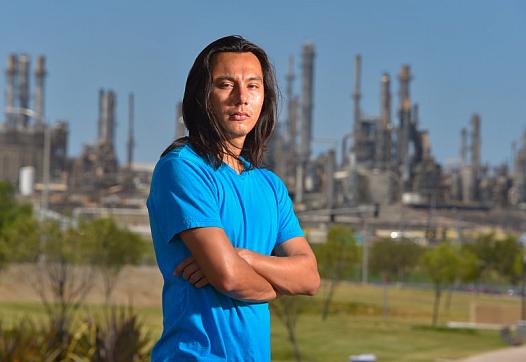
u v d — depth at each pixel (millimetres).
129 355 15953
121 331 16203
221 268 3244
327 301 65125
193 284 3303
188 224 3275
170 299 3375
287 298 40719
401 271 106062
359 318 68562
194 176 3354
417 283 117062
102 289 61344
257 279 3316
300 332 52438
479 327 66375
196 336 3283
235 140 3527
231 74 3488
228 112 3479
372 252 105688
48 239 42188
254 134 3645
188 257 3314
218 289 3268
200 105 3480
